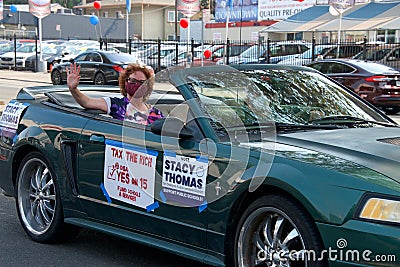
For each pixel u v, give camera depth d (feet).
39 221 18.62
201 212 14.10
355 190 12.01
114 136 16.10
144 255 17.33
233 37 175.52
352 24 111.14
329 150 13.55
